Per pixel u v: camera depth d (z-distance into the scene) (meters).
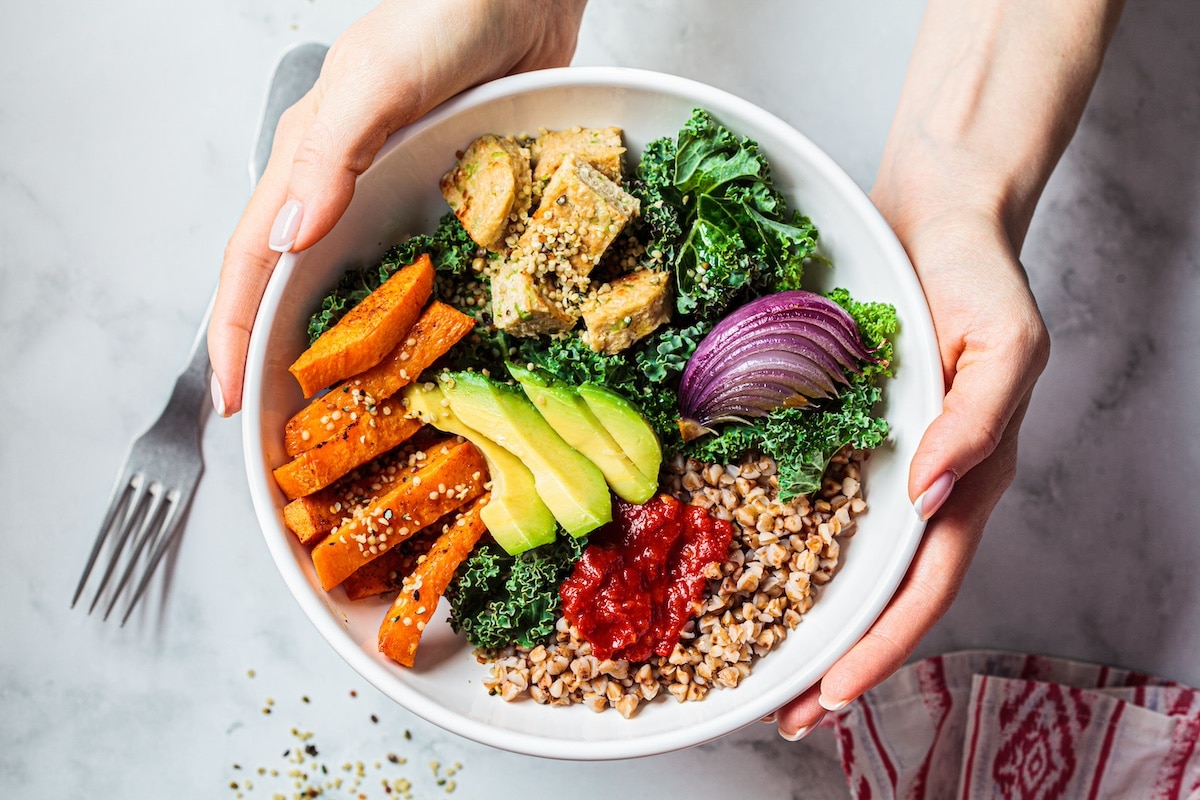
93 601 0.64
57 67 0.65
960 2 0.58
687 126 0.52
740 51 0.66
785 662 0.53
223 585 0.65
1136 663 0.67
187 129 0.65
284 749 0.65
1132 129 0.67
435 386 0.53
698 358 0.53
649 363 0.53
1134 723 0.65
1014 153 0.56
